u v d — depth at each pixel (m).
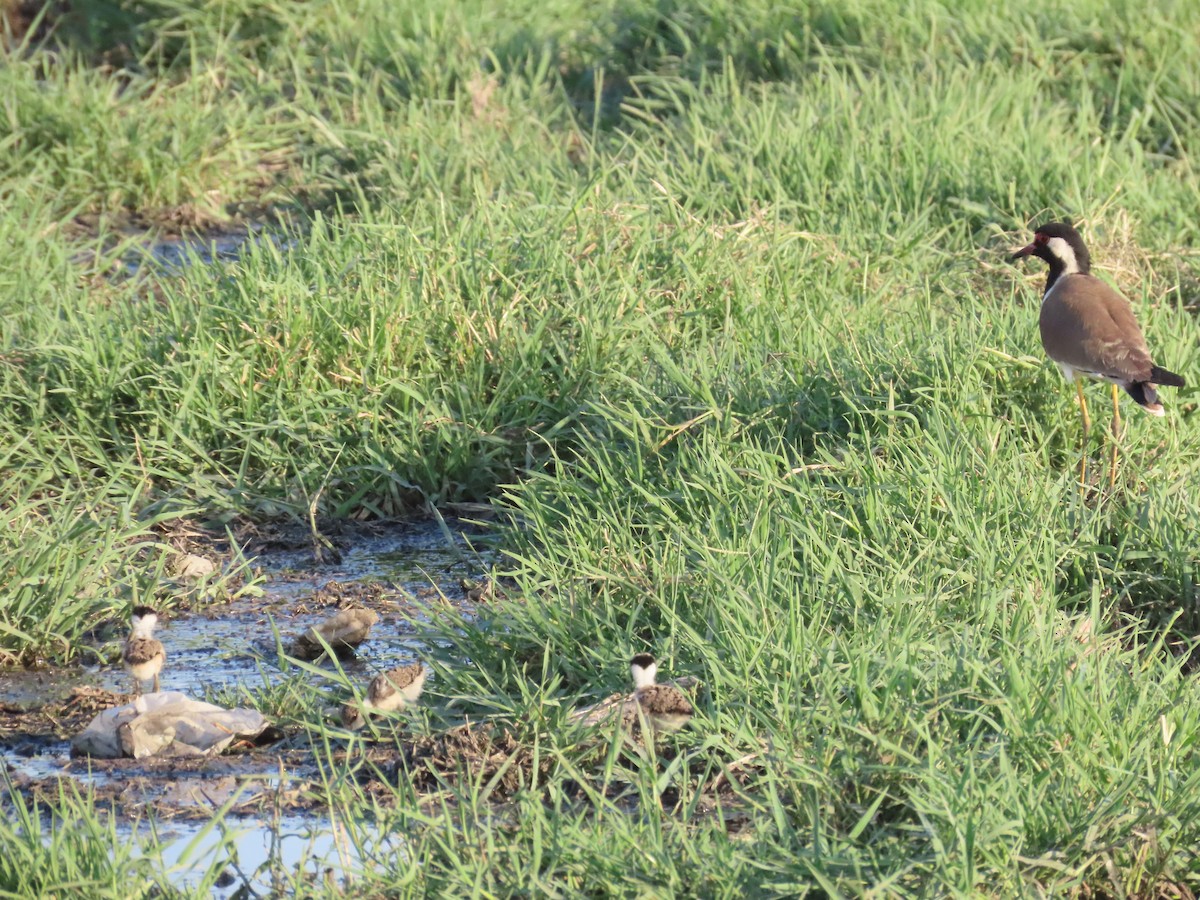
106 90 36.94
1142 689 15.13
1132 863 13.15
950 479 19.23
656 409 22.75
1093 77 36.12
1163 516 19.11
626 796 15.06
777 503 19.31
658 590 17.91
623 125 37.34
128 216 34.41
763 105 33.59
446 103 36.72
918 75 35.94
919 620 16.56
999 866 12.57
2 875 12.85
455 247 26.17
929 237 29.53
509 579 20.89
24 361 24.50
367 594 20.73
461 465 23.56
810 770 13.75
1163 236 29.59
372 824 14.66
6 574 19.22
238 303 25.11
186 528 22.48
